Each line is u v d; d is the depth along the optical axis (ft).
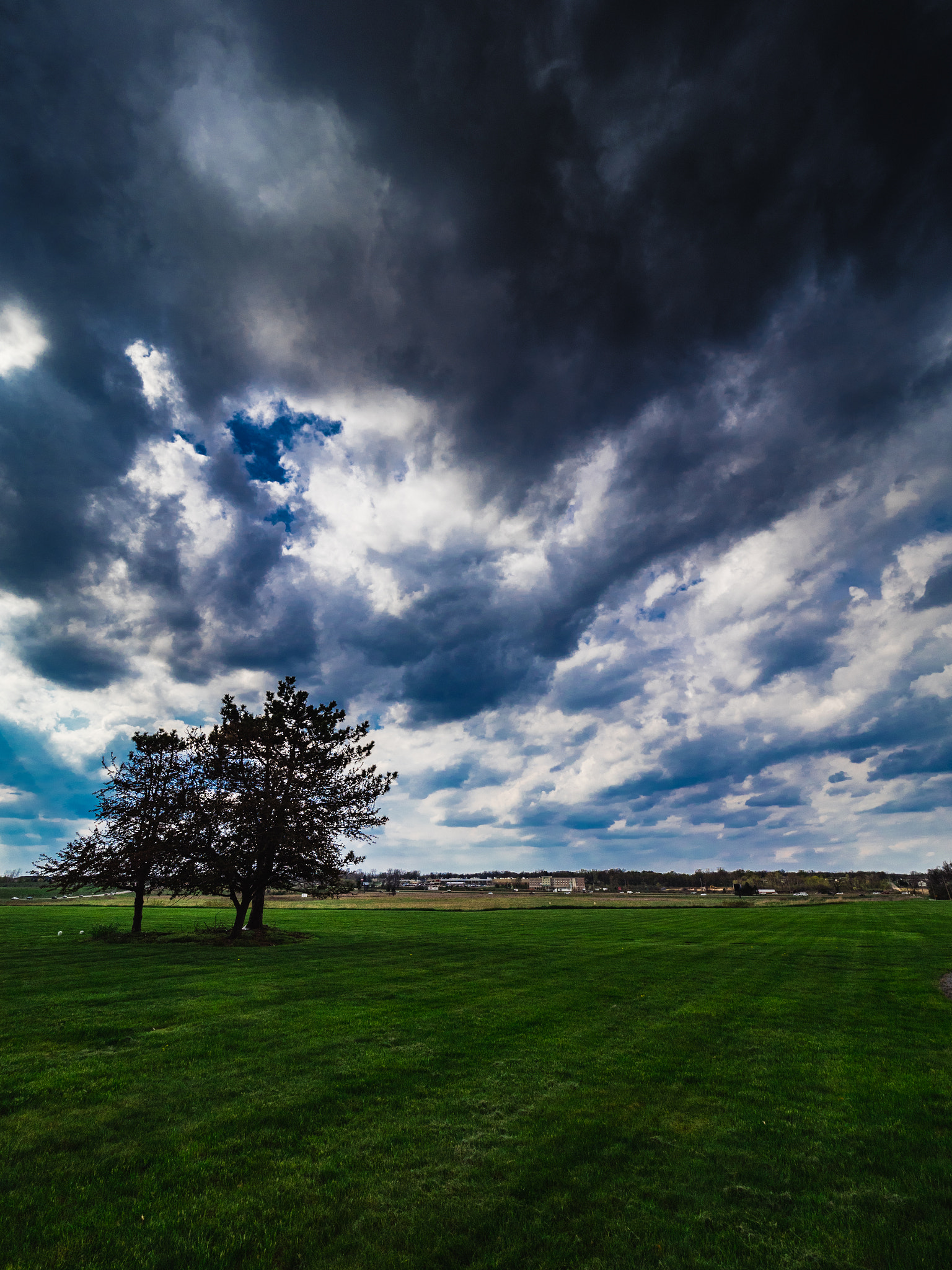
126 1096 32.45
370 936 118.11
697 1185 24.64
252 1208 22.53
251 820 106.22
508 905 294.46
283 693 118.83
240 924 106.83
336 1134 28.66
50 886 109.40
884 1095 34.60
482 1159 26.55
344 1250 20.24
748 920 180.75
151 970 69.67
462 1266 19.52
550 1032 46.65
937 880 437.17
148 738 114.73
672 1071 38.24
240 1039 42.63
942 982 71.61
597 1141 28.32
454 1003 56.08
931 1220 22.36
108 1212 22.02
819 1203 23.47
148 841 107.76
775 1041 45.39
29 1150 26.45
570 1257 20.01
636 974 75.31
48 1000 53.26
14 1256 19.56
